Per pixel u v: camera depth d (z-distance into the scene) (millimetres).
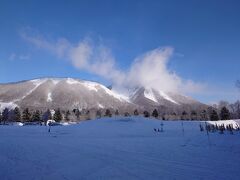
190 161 16391
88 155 19609
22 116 130125
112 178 12625
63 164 16156
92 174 13539
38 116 129500
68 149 22859
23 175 13156
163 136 39688
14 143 25844
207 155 18438
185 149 22016
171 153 19984
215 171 13391
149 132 48219
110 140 32375
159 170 14047
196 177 12320
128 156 19016
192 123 65938
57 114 129625
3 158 17344
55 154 19922
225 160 16297
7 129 54188
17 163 15984
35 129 57000
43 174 13484
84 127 60688
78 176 13125
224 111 118062
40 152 20625
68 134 45656
